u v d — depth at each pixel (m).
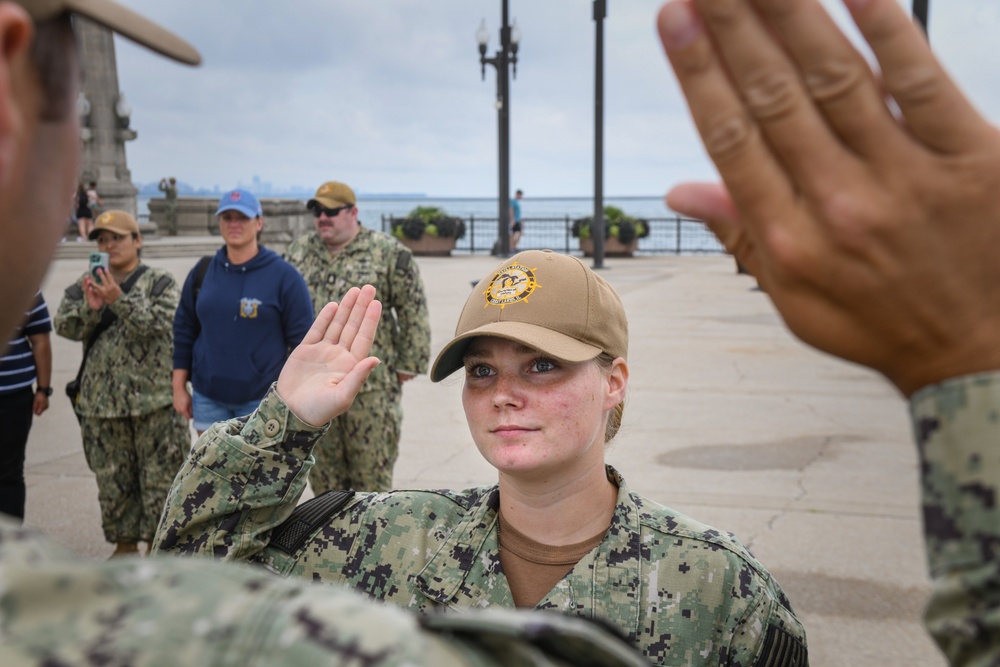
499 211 22.64
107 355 4.54
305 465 1.65
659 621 1.58
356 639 0.55
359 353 1.66
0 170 0.57
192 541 1.64
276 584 0.59
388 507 1.76
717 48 0.60
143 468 4.63
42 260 0.61
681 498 5.34
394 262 4.82
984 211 0.58
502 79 21.92
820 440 6.56
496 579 1.67
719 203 0.68
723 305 14.33
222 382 4.47
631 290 16.55
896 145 0.58
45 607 0.55
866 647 3.62
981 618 0.60
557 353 1.54
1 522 0.59
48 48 0.59
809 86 0.58
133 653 0.53
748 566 1.63
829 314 0.62
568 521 1.66
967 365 0.60
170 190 28.36
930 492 0.62
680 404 7.64
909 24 0.56
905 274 0.59
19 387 4.33
